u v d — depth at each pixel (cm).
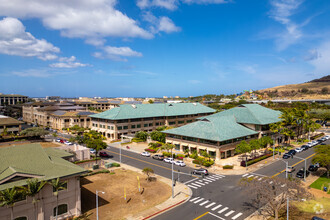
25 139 10744
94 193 4762
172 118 12812
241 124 9269
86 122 13888
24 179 3400
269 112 10206
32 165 3753
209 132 7550
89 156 7700
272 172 6044
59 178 3531
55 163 4025
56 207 3553
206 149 7362
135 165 6831
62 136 11838
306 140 10188
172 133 8350
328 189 4828
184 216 3794
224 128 7912
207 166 6581
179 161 6844
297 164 6775
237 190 4872
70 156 5281
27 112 17950
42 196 3462
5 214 3153
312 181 5391
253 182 3828
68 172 3725
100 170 6194
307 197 3528
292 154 7688
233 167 6456
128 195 4656
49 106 16688
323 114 15312
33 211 3375
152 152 8325
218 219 3691
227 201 4356
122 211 3975
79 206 3859
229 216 3788
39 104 17850
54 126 14588
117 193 4766
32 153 4059
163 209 4034
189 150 7912
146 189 4969
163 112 12594
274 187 3559
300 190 3491
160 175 5903
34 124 16100
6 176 3238
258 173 5972
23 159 3844
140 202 4328
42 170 3684
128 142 10112
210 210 4000
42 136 11538
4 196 2953
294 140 10469
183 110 13400
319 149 6044
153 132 9800
